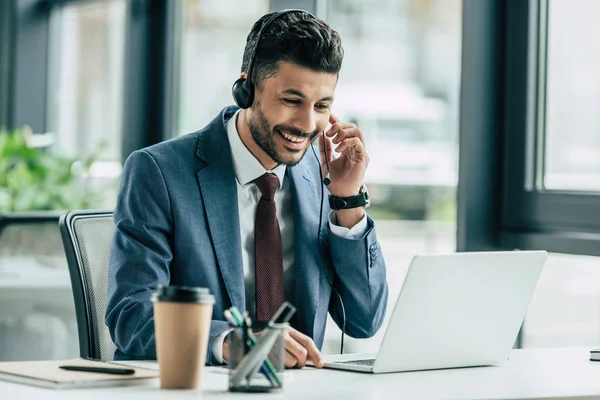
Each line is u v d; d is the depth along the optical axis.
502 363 1.95
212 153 2.13
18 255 3.70
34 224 3.70
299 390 1.55
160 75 4.68
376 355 1.89
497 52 3.25
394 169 3.54
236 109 2.27
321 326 2.17
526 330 3.14
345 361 1.87
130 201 2.04
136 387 1.52
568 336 3.04
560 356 2.07
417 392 1.55
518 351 2.15
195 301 1.50
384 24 3.57
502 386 1.64
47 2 5.48
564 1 3.09
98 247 2.20
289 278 2.18
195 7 4.52
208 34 4.46
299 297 2.15
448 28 3.42
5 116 5.61
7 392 1.46
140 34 4.71
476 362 1.90
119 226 2.02
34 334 3.62
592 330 2.97
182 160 2.10
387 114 3.56
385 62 3.57
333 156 2.34
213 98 4.45
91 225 2.21
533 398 1.53
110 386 1.53
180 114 4.63
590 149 3.01
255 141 2.06
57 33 5.45
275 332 1.50
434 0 3.44
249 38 2.07
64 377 1.54
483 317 1.86
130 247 1.98
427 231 3.46
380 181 3.57
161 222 2.03
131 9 4.71
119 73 5.01
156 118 4.70
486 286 1.83
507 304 1.89
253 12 4.22
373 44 3.60
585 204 2.98
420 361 1.81
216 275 2.06
